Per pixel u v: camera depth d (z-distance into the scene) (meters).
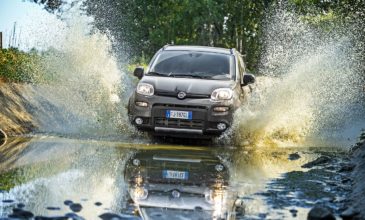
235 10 76.25
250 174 11.31
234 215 7.50
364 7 46.28
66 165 11.78
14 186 9.13
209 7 72.12
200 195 8.93
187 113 17.14
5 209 7.38
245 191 9.38
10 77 24.81
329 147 17.00
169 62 19.12
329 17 47.94
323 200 8.66
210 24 76.50
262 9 74.81
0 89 21.14
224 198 8.72
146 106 17.41
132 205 7.96
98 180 10.05
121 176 10.59
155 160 13.07
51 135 17.92
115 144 16.17
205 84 17.69
